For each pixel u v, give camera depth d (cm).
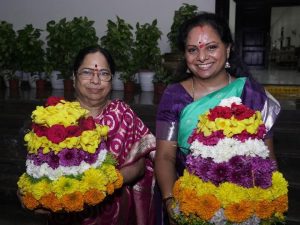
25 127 186
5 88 601
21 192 149
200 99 155
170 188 158
